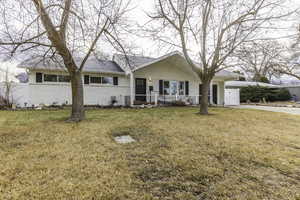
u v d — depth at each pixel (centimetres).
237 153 359
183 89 1606
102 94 1285
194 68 887
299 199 214
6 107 1006
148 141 428
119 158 323
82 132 488
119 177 256
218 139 452
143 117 749
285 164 312
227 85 2550
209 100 1655
